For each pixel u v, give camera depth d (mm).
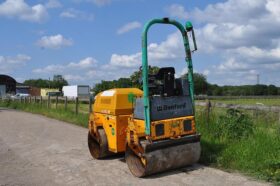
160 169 7531
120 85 10578
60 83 127312
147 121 7266
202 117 11086
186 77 7984
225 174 7574
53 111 24281
